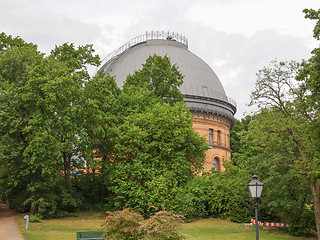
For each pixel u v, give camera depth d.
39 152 25.17
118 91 33.69
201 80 45.06
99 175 33.22
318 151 18.56
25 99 25.66
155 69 34.72
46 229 22.98
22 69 28.31
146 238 13.37
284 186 22.28
